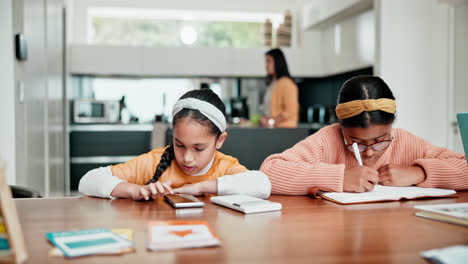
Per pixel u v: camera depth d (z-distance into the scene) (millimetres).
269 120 3479
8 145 2232
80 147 4770
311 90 5691
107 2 5121
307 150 1420
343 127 1272
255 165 2527
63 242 634
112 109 4941
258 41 5871
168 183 1104
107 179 1125
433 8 3348
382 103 1174
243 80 5441
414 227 771
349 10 4145
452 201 1074
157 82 5340
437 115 3387
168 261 571
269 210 933
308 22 5023
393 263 565
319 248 634
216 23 5816
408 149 1492
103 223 803
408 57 3324
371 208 970
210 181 1148
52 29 3408
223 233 726
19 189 1337
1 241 543
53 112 3439
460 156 1399
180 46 4992
